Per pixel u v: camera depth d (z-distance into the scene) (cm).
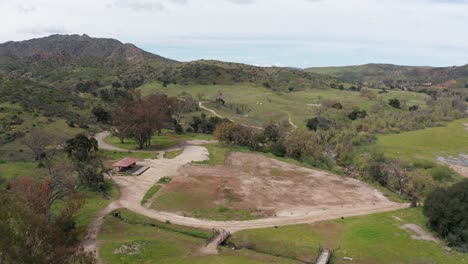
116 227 5444
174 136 12631
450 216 5209
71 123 12556
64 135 11181
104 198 6606
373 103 19250
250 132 11394
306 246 5088
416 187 8006
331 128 13775
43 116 12812
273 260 4603
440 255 4862
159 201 6606
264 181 8094
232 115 16700
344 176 8906
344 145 11569
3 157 8694
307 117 16162
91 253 3269
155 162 9150
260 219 6100
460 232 5088
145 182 7638
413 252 4906
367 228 5681
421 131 14625
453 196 5441
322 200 7119
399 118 16000
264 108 17912
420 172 9256
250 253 4803
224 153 10262
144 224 5662
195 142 11769
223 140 11475
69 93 18038
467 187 5522
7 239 2420
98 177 7125
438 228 5425
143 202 6538
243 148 11069
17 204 2744
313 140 11281
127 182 7594
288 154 10425
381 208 6781
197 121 13962
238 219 6066
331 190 7738
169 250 4731
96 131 12850
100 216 5816
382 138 13662
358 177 8906
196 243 5056
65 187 5947
